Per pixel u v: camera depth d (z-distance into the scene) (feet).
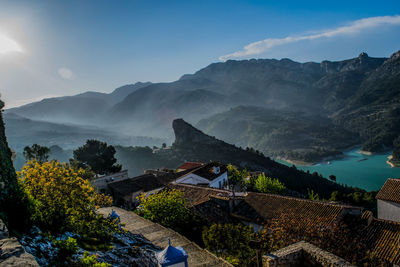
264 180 178.09
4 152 47.42
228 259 62.13
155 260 49.85
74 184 55.21
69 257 35.14
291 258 35.35
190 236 87.35
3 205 40.14
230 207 102.01
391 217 112.37
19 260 19.69
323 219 76.18
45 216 47.11
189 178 164.96
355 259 49.06
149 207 93.09
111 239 54.13
